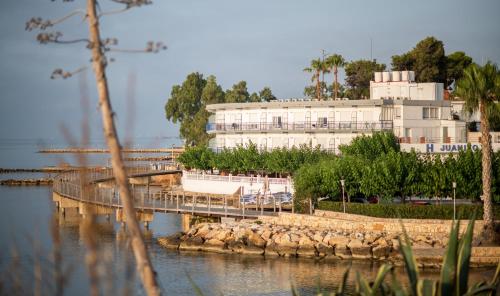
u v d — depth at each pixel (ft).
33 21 65.92
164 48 65.62
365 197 390.01
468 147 357.00
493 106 307.58
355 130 519.60
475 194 349.41
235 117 570.46
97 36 73.46
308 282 277.64
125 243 70.38
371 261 315.99
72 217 467.52
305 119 539.70
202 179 533.14
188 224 409.69
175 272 298.56
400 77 557.74
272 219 374.63
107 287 55.93
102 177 551.59
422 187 355.36
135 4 67.87
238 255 336.90
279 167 481.87
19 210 512.63
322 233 336.49
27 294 62.08
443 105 524.93
